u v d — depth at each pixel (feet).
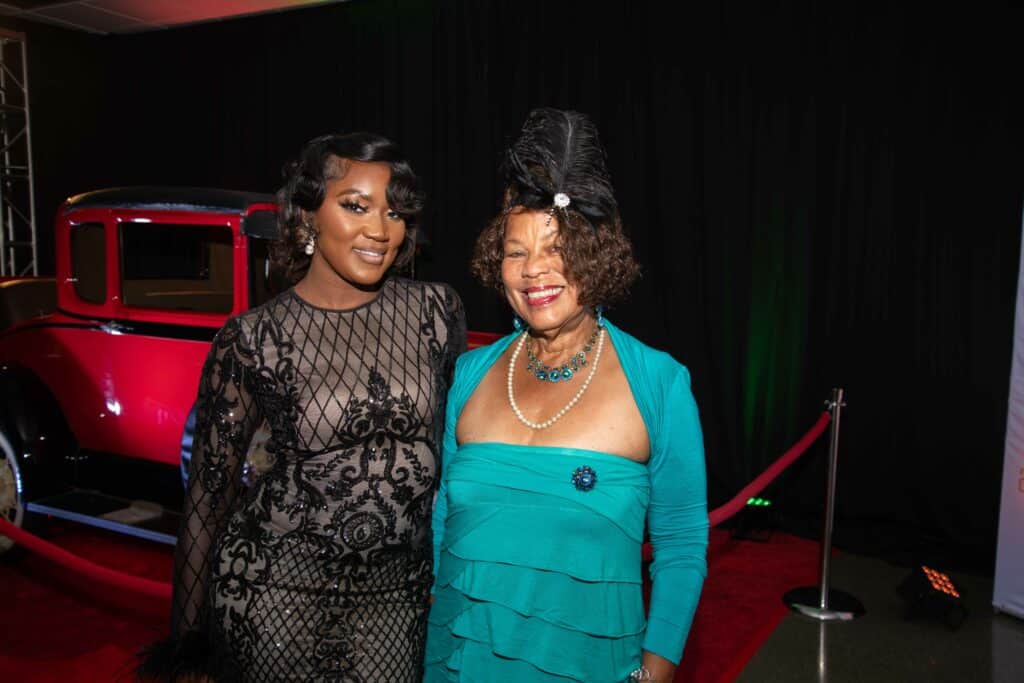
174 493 11.59
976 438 13.03
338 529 4.53
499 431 4.47
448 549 4.47
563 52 16.47
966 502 13.16
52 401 12.39
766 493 14.85
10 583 12.01
